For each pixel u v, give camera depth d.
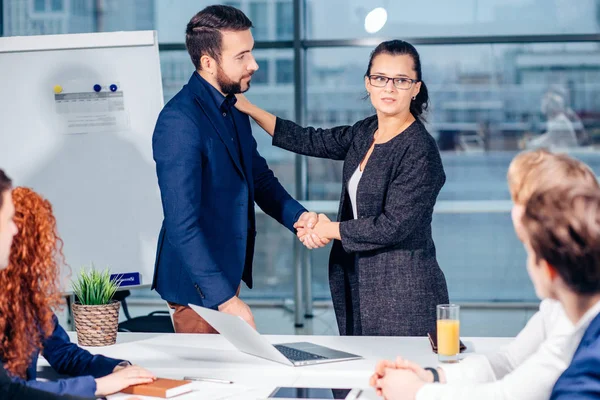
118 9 6.00
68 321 5.59
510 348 1.66
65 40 3.35
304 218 2.64
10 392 1.45
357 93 6.05
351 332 2.63
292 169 6.13
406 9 5.96
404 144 2.45
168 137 2.34
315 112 6.11
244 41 2.40
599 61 5.96
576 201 1.11
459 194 6.22
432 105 6.11
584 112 6.03
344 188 2.63
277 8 5.96
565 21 5.91
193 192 2.31
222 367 1.86
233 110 2.61
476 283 6.28
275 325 5.89
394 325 2.45
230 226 2.44
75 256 3.33
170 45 5.98
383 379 1.53
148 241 3.35
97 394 1.61
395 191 2.43
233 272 2.43
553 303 1.56
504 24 5.93
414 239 2.48
